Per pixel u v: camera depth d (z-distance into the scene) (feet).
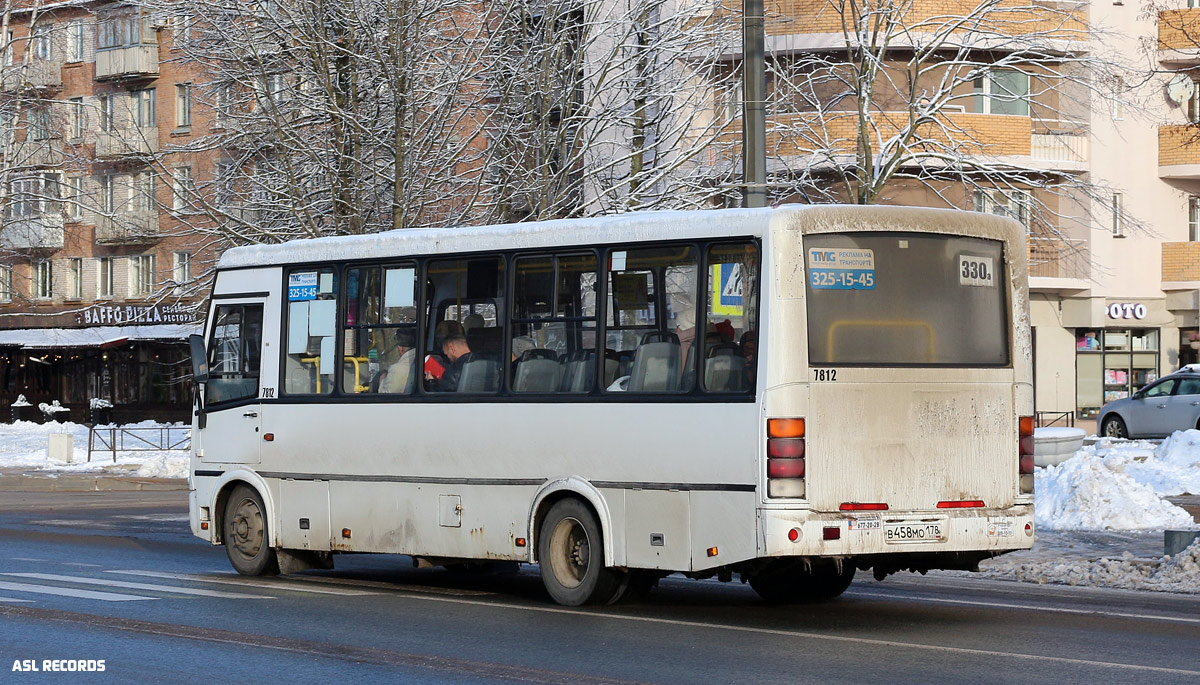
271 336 51.34
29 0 215.51
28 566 55.42
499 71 102.78
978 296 41.27
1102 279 161.89
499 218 103.45
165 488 111.34
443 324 46.37
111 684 30.83
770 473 38.11
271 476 50.96
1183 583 48.08
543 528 43.27
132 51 204.33
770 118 118.62
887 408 39.40
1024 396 41.60
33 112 179.22
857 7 128.16
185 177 109.91
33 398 226.38
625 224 42.19
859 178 120.57
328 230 103.65
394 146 100.68
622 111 104.53
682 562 39.91
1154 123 159.94
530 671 32.01
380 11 99.60
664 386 40.75
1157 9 142.31
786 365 38.40
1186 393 125.18
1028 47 126.93
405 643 36.06
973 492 40.42
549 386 43.47
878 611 42.50
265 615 41.16
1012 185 130.00
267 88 102.89
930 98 133.28
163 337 203.41
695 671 31.94
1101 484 67.05
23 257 220.23
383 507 47.39
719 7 108.37
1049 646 35.42
